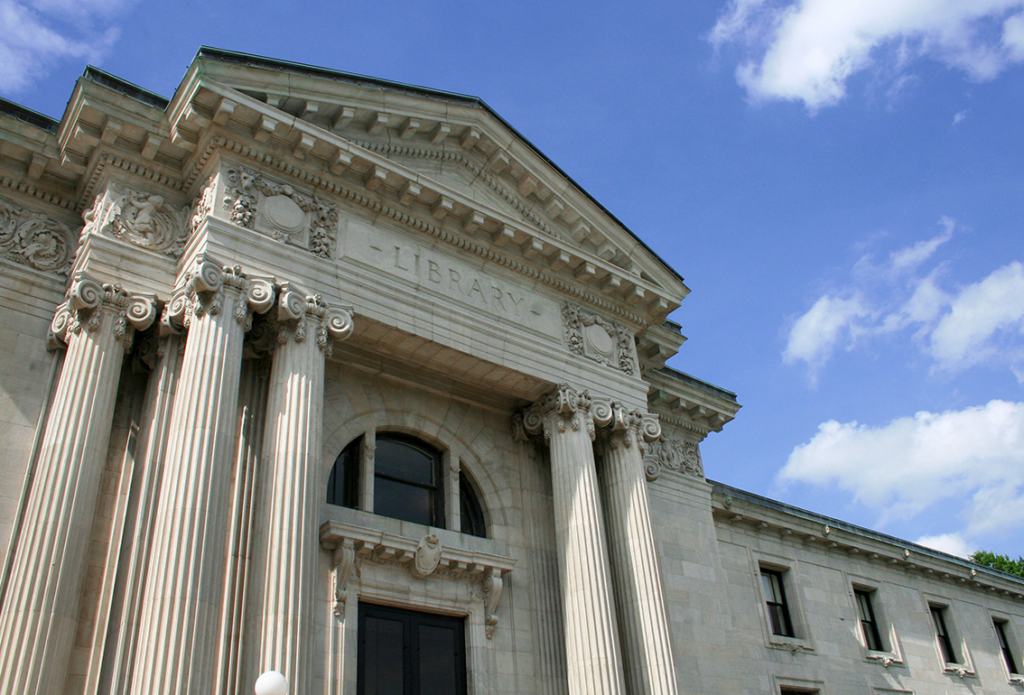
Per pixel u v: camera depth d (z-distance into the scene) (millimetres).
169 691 12789
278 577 14688
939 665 34750
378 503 20062
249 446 16797
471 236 21312
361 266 19016
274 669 13961
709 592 25938
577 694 18469
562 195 23750
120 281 16812
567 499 20531
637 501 21547
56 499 14477
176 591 13508
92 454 15133
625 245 24719
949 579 38531
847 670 30531
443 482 21250
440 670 18578
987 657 37875
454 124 21922
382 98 20406
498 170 23141
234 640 14594
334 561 17406
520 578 20844
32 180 18141
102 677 13859
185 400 15234
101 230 17047
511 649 19656
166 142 17969
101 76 17562
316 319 17391
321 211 19016
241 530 15820
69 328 16375
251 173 18250
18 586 13750
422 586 18766
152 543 14586
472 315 20500
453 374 20922
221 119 17625
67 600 13914
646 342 25547
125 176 17984
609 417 21953
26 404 16422
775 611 30391
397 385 21297
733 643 25625
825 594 31891
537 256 22500
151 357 16875
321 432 16656
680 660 23828
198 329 15914
